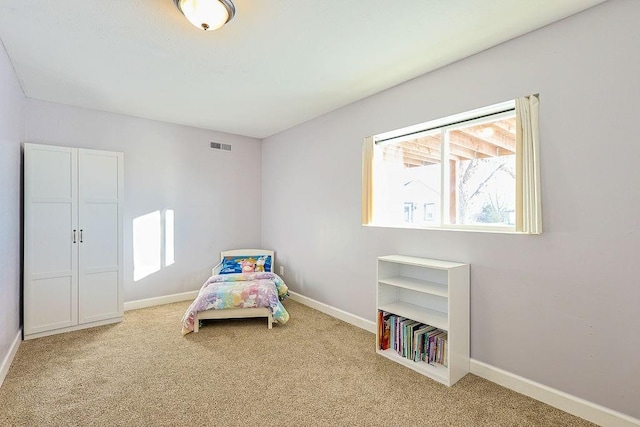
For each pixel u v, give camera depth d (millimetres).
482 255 2365
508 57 2219
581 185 1904
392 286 2918
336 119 3701
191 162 4473
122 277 3527
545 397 2039
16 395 2084
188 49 2363
